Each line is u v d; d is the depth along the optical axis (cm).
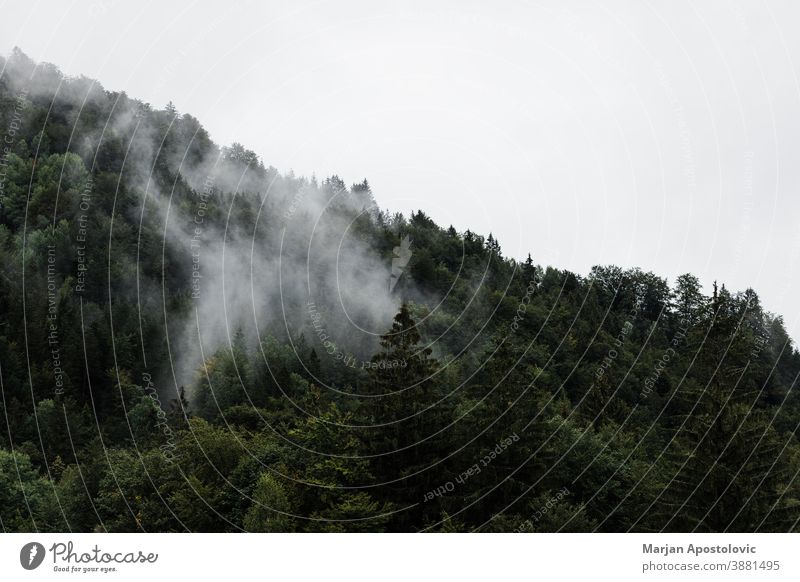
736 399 4722
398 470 4306
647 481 4553
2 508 4681
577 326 9500
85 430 7031
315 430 4466
